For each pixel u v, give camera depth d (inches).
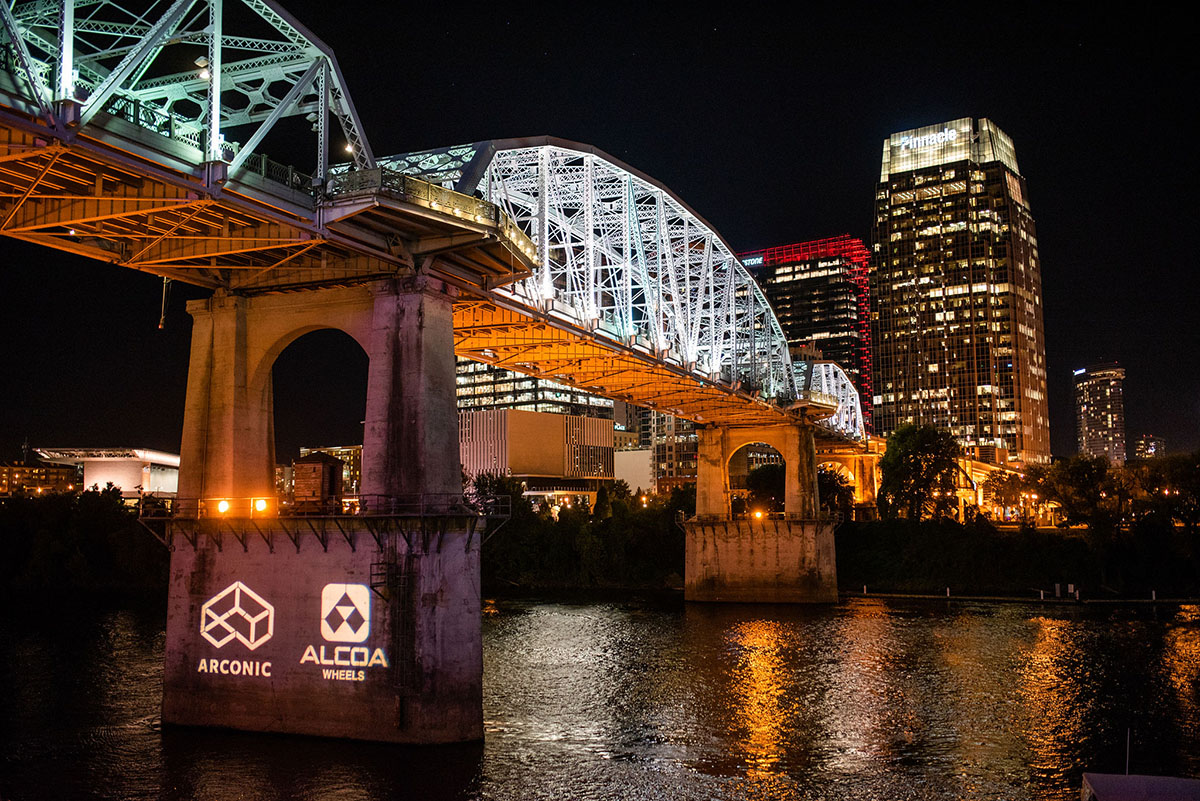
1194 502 4495.6
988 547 4439.0
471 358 2603.3
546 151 2103.8
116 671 2358.5
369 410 1616.6
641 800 1369.3
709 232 3016.7
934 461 5319.9
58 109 1072.2
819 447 5792.3
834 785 1449.3
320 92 1438.2
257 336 1752.0
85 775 1441.9
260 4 1341.0
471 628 1608.0
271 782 1393.9
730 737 1724.9
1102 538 4261.8
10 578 4675.2
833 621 3356.3
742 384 3363.7
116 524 4904.0
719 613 3636.8
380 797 1342.3
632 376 2883.9
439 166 1771.7
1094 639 2849.4
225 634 1659.7
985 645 2753.4
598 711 1927.9
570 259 2253.9
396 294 1626.5
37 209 1370.6
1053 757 1596.9
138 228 1439.5
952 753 1621.6
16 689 2118.6
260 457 1750.7
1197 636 2891.2
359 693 1556.3
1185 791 1035.3
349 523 1571.1
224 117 1374.3
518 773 1466.5
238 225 1487.5
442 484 1611.7
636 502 6018.7
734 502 5713.6
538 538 5083.7
